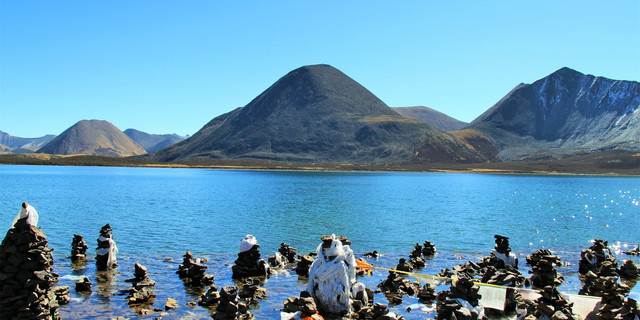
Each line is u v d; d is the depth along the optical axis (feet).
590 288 71.61
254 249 87.76
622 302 59.11
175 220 163.53
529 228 160.35
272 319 63.52
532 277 84.48
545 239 138.21
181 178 528.63
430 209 220.84
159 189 336.90
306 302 62.75
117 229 140.77
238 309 62.64
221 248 113.50
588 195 337.52
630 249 124.57
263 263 88.12
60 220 158.40
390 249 118.01
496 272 81.56
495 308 67.62
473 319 60.39
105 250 89.51
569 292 79.15
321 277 66.13
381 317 60.18
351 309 66.74
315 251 112.68
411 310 68.39
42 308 52.90
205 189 345.51
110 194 280.10
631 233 151.43
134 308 66.28
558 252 118.21
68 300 68.13
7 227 143.43
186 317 62.75
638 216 200.85
